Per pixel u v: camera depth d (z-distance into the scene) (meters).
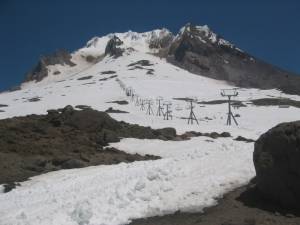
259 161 13.55
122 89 146.62
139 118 74.56
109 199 14.91
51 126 39.75
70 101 124.94
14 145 31.97
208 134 46.16
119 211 13.94
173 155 32.50
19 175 24.86
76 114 40.78
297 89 179.50
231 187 15.09
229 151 21.84
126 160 29.75
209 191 14.82
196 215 13.12
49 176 23.88
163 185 15.89
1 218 15.37
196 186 15.39
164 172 17.56
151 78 196.38
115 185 17.09
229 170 17.08
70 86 187.88
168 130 43.16
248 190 14.46
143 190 15.71
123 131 41.19
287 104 121.50
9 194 20.08
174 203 14.16
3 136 34.31
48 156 29.81
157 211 13.78
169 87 158.88
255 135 51.59
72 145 34.00
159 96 131.25
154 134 42.03
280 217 12.34
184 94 144.12
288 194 12.93
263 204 13.35
